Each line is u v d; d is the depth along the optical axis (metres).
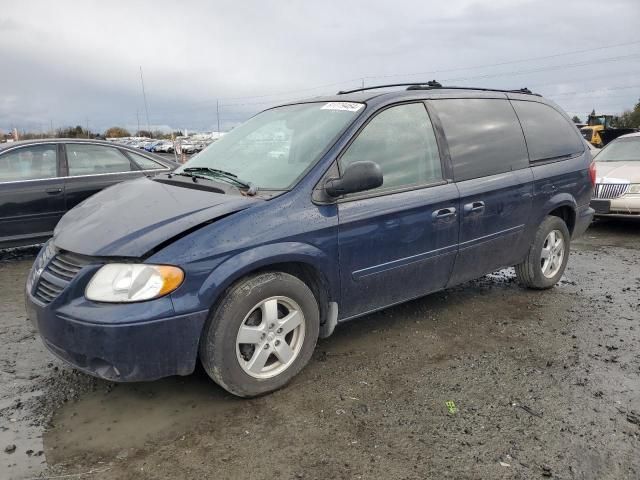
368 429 2.84
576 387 3.29
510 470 2.51
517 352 3.81
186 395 3.20
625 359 3.70
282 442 2.73
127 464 2.55
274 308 3.13
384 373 3.47
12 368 3.58
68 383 3.37
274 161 3.60
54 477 2.46
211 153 4.16
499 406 3.07
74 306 2.77
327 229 3.27
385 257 3.62
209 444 2.71
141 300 2.70
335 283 3.40
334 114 3.79
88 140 7.12
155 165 7.62
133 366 2.73
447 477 2.46
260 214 3.07
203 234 2.88
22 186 6.41
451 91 4.36
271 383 3.16
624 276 5.84
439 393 3.22
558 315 4.57
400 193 3.68
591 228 8.85
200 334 2.87
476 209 4.13
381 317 4.49
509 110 4.71
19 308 4.87
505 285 5.42
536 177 4.69
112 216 3.16
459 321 4.41
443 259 4.01
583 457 2.61
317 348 3.86
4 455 2.62
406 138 3.84
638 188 8.05
